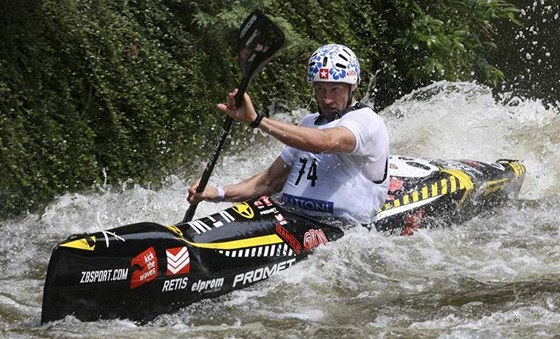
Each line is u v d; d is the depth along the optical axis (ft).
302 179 59.11
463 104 108.17
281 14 102.01
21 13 79.25
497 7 125.59
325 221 59.11
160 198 80.53
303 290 53.93
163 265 49.29
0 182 73.41
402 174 70.08
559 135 102.47
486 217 73.72
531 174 91.35
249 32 52.90
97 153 82.58
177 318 49.88
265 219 56.18
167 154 87.56
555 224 71.26
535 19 143.74
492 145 98.73
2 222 73.26
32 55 79.36
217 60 95.50
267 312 50.72
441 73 115.24
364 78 113.50
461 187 70.59
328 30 109.50
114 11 88.79
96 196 79.56
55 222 74.28
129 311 48.52
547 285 54.49
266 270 54.39
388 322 49.32
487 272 58.23
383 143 58.08
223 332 47.47
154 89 87.30
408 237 64.64
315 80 57.62
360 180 58.70
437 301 52.31
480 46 127.75
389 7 117.70
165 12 92.32
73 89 82.17
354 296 53.36
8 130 74.69
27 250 67.46
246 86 51.06
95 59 83.15
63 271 46.34
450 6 122.31
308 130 53.01
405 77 118.62
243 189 60.75
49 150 78.33
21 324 49.29
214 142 93.30
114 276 47.60
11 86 76.64
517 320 48.78
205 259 51.37
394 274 57.31
